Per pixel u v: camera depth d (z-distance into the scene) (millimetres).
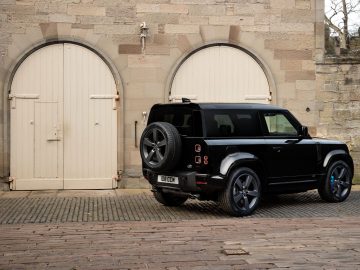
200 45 13961
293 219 9570
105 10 13586
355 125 14516
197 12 13945
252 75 14258
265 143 10383
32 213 10219
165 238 7988
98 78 13625
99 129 13609
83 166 13547
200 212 10414
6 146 13219
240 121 10266
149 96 13766
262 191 10422
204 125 9781
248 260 6715
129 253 7078
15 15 13273
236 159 9828
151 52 13773
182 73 13984
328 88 14469
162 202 10992
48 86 13445
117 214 10156
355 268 6352
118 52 13648
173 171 10070
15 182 13258
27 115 13359
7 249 7301
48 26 13375
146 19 13734
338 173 11703
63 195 12648
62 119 13477
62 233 8336
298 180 10930
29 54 13375
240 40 14125
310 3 14391
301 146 10953
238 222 9266
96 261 6676
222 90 14148
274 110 10805
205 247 7410
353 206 11164
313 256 6902
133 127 13711
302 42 14375
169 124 9961
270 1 14227
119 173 13641
